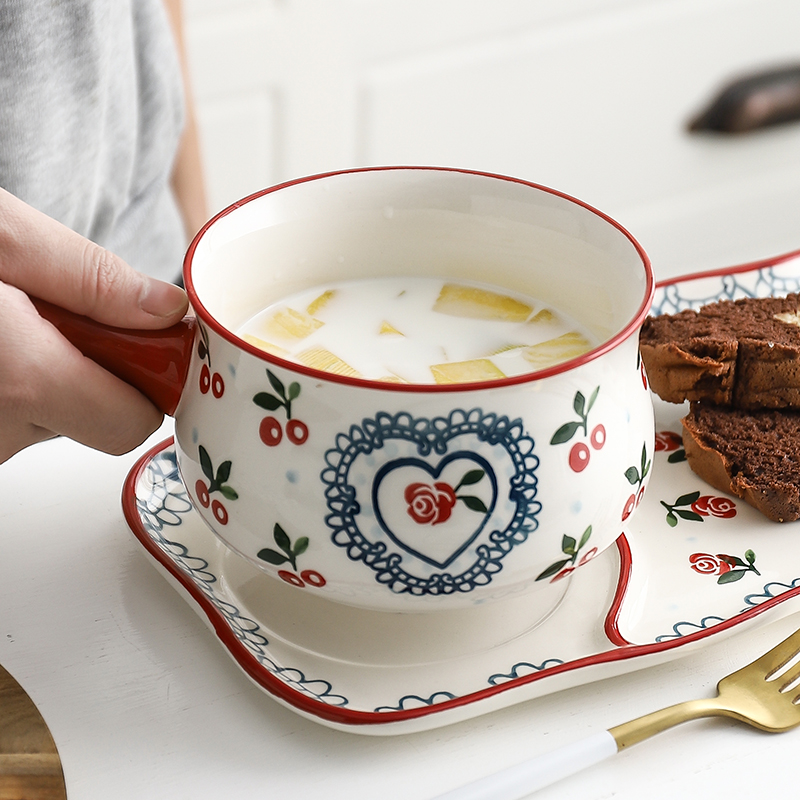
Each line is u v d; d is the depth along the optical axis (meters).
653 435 0.58
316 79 1.58
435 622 0.59
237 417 0.55
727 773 0.54
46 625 0.59
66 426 0.60
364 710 0.55
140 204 0.90
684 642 0.56
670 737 0.55
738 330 0.71
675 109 1.91
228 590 0.60
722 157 2.01
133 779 0.54
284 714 0.56
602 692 0.57
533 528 0.54
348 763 0.55
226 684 0.57
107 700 0.56
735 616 0.57
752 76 1.93
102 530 0.63
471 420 0.52
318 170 1.67
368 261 0.64
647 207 2.01
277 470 0.54
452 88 1.70
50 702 0.56
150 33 0.84
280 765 0.55
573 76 1.78
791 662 0.57
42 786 0.54
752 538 0.63
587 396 0.54
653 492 0.66
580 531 0.55
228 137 1.57
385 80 1.64
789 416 0.68
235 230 0.60
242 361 0.54
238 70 1.52
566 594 0.60
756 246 2.16
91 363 0.58
